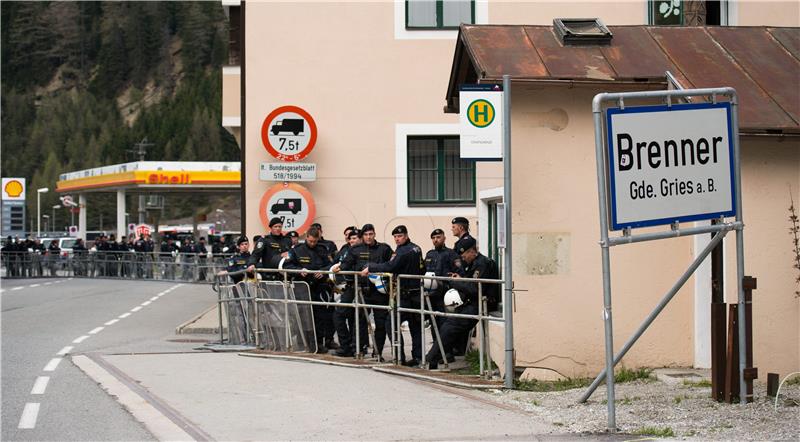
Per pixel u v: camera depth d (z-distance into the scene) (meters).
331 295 16.73
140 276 49.16
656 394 11.52
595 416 10.34
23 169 190.62
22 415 10.58
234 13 27.42
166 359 15.63
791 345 12.90
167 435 9.55
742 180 12.90
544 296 12.94
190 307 28.31
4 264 51.97
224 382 12.95
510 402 11.38
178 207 140.75
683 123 10.22
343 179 23.11
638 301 13.05
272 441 9.31
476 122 12.30
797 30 14.45
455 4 23.23
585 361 12.97
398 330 14.35
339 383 12.88
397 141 23.16
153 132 177.62
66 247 64.81
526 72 12.70
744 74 13.26
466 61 14.53
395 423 10.12
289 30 23.16
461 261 14.11
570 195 12.99
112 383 12.80
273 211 22.62
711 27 14.41
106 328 21.66
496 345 13.37
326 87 23.16
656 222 10.02
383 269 14.58
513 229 12.91
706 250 10.57
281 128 22.84
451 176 23.39
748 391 10.75
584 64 13.07
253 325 17.45
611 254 13.05
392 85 23.22
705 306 12.98
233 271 18.77
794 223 12.95
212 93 181.12
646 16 22.92
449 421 10.23
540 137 12.99
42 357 15.90
